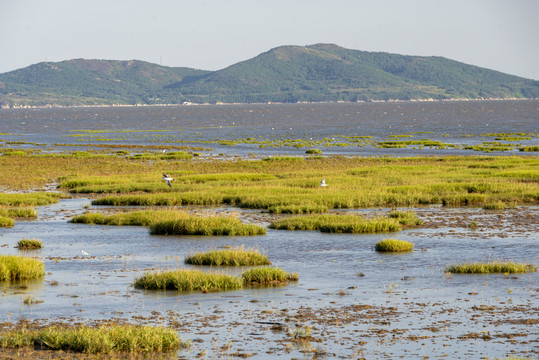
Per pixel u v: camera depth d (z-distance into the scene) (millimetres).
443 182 107500
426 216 80250
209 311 36875
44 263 53281
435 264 51219
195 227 69188
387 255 55594
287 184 110188
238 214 84000
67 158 175000
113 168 147875
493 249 58000
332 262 52562
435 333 32344
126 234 69125
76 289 42969
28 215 83750
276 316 35781
